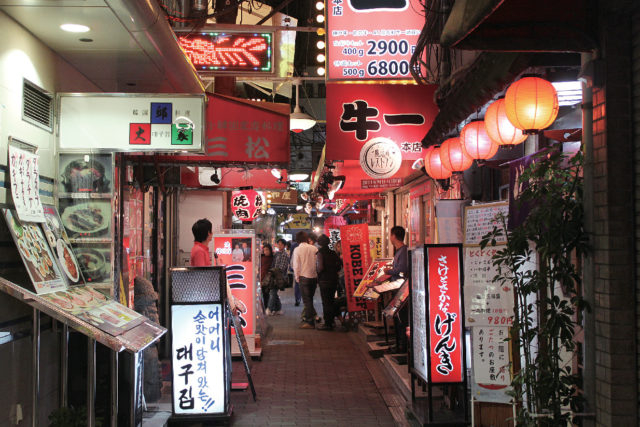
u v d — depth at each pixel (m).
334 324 14.41
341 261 14.62
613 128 3.81
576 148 5.79
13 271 4.52
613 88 3.83
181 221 12.77
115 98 5.71
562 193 4.16
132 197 8.33
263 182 12.13
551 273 4.09
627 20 3.84
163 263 10.86
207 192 12.85
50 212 5.34
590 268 3.99
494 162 7.00
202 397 6.40
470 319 5.52
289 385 8.45
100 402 5.33
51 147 5.57
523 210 5.06
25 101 4.96
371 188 14.02
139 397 5.34
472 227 5.92
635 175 3.79
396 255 10.22
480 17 3.11
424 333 6.19
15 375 4.48
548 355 4.21
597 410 3.89
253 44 8.25
